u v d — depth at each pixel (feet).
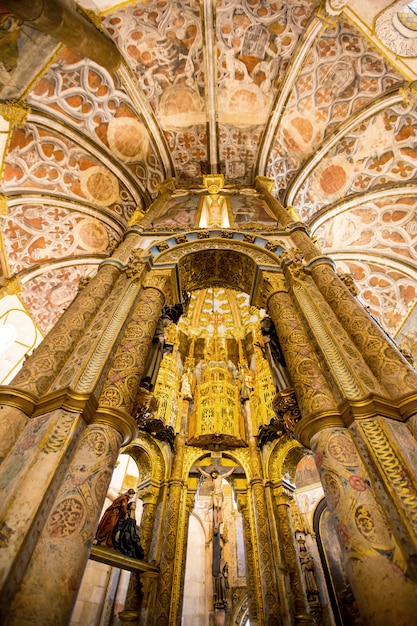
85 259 39.93
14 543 7.68
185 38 30.99
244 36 30.91
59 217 36.58
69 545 8.44
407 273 37.40
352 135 33.42
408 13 26.66
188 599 42.80
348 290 17.60
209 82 33.09
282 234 24.62
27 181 32.60
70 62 28.50
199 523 49.29
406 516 8.46
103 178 35.83
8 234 34.47
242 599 44.47
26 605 7.23
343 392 12.04
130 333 15.84
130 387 13.24
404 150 32.40
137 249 22.09
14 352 36.86
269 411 34.91
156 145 35.88
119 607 32.09
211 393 39.11
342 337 14.61
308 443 11.89
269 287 20.02
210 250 22.82
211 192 32.50
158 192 36.14
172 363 39.70
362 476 9.86
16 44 23.61
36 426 10.49
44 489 8.79
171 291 21.25
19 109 26.89
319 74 31.53
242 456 35.32
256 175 36.32
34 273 37.27
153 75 32.42
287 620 24.32
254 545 30.09
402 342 38.14
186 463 34.50
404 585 7.59
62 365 13.29
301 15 29.09
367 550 8.43
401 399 11.09
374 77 29.94
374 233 37.91
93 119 32.63
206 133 36.35
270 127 34.88
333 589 31.91
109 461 10.56
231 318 52.80
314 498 39.06
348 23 28.14
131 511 27.40
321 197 36.45
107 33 28.30
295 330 16.31
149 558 27.53
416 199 34.12
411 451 9.91
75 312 15.79
